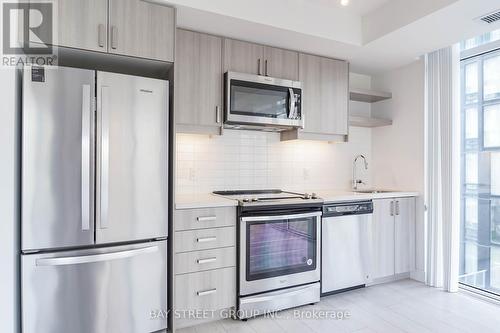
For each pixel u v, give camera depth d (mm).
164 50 2123
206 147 2867
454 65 2871
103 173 1851
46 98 1729
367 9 2705
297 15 2523
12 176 1575
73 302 1792
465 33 2570
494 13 2223
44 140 1721
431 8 2227
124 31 1998
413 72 3293
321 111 3051
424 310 2498
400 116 3439
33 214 1698
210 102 2520
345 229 2797
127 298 1949
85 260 1791
